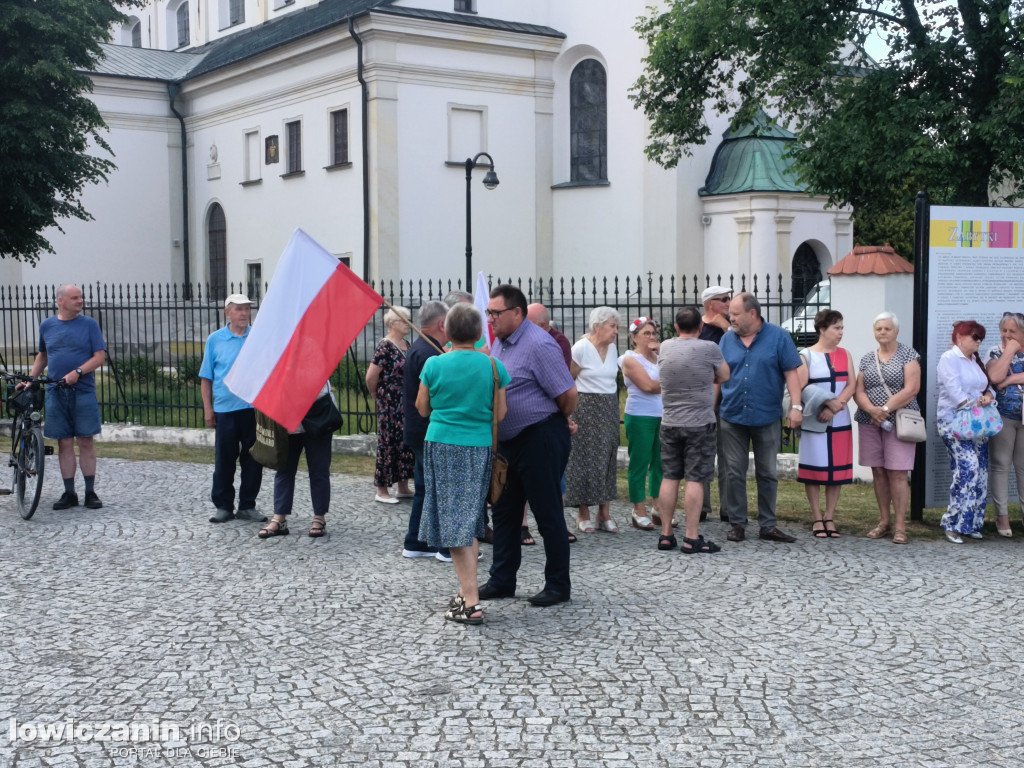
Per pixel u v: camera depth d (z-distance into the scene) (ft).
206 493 34.50
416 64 90.33
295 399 25.72
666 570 23.91
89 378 31.68
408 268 91.04
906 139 58.85
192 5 133.18
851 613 20.47
